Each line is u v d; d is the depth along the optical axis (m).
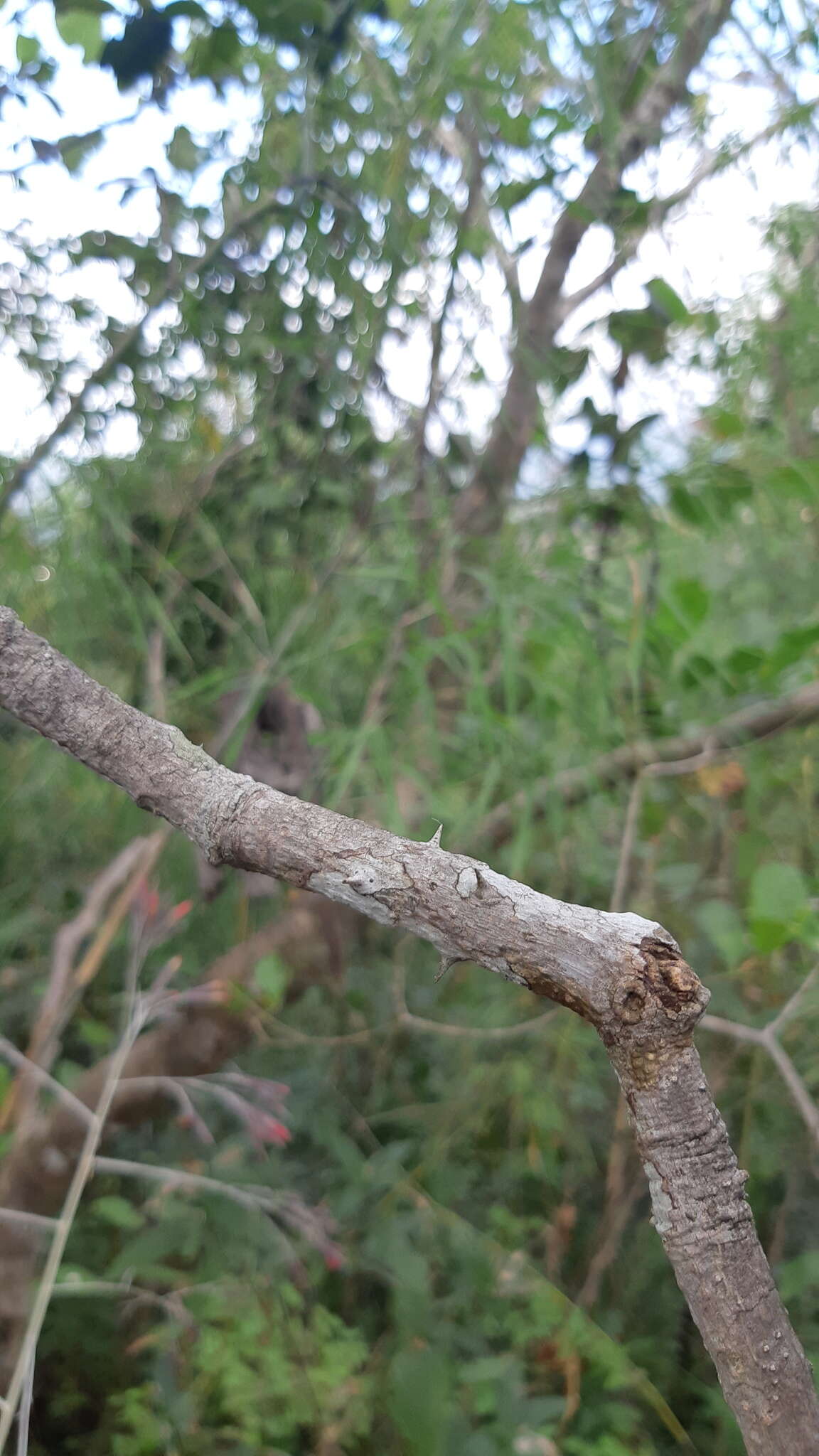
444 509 1.29
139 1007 1.07
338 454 1.39
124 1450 1.06
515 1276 1.20
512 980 0.36
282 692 1.26
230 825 0.41
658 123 1.27
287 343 1.32
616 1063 0.35
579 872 1.46
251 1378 1.08
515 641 1.22
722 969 1.52
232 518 1.39
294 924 1.25
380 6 1.20
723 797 1.47
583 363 1.27
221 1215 1.13
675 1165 0.35
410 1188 1.26
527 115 1.15
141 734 0.45
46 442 1.29
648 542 1.27
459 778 1.31
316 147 1.30
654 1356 1.29
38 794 1.38
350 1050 1.44
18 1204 1.11
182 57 1.22
